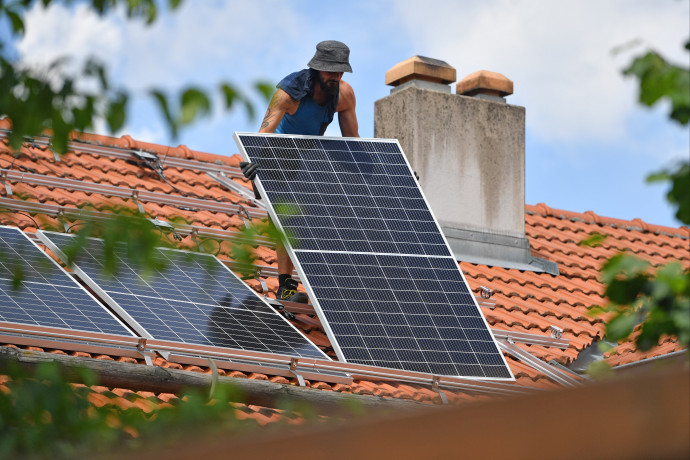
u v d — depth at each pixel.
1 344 24.47
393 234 33.62
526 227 53.09
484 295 40.38
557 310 41.38
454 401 29.03
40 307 25.81
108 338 25.39
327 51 33.44
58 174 41.50
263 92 10.95
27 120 12.08
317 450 5.11
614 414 5.07
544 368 34.41
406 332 30.20
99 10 12.58
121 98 11.83
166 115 10.74
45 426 13.89
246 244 12.70
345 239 32.41
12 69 12.12
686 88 10.15
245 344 27.84
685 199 10.67
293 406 15.38
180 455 5.29
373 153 36.41
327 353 31.80
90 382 15.24
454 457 5.00
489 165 46.34
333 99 34.69
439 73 45.75
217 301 30.05
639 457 5.01
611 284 11.70
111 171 44.62
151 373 24.67
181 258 13.10
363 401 26.64
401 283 31.89
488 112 46.66
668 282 11.27
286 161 33.72
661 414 5.06
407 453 5.02
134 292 28.59
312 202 32.97
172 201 41.25
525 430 5.04
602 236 11.80
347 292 30.53
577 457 5.00
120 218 12.21
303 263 30.80
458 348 30.44
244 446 5.25
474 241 45.31
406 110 44.88
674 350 35.44
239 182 49.34
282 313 32.78
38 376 14.38
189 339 27.08
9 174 37.91
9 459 11.73
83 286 29.23
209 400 14.61
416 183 36.31
